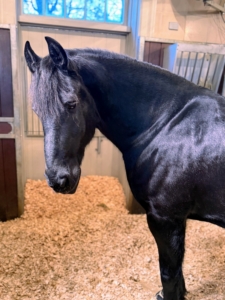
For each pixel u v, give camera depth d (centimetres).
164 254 110
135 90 100
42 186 247
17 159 203
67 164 88
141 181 103
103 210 232
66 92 81
